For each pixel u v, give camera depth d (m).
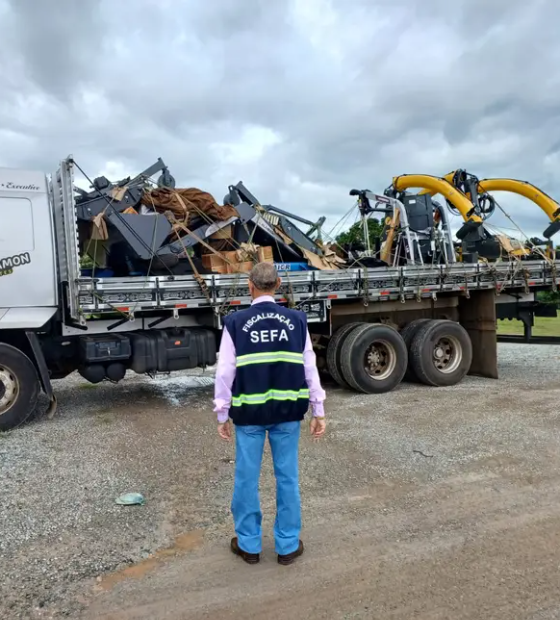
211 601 3.07
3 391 6.55
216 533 3.87
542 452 5.42
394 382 8.68
